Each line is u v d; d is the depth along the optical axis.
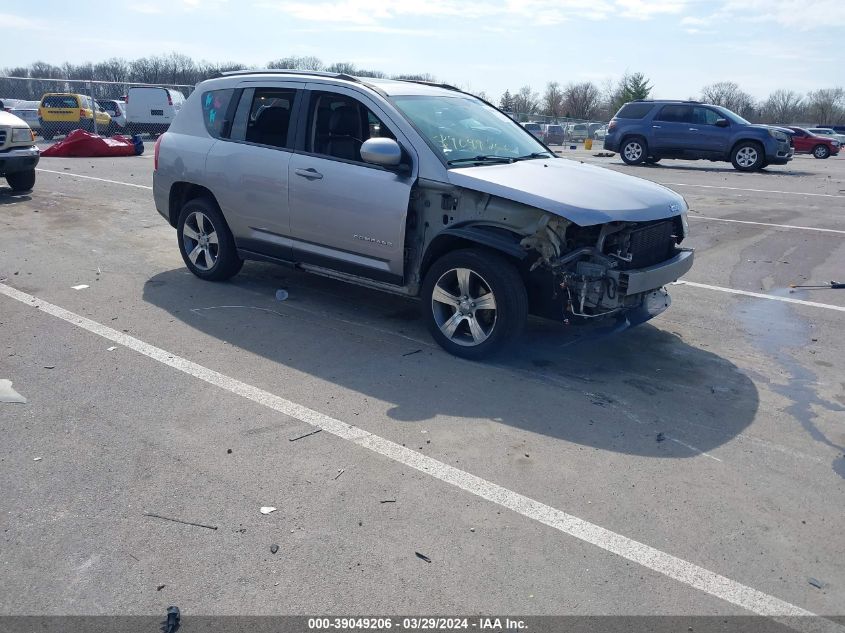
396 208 5.50
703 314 6.89
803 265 8.78
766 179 18.27
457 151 5.66
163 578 3.09
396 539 3.38
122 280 7.37
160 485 3.76
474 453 4.16
